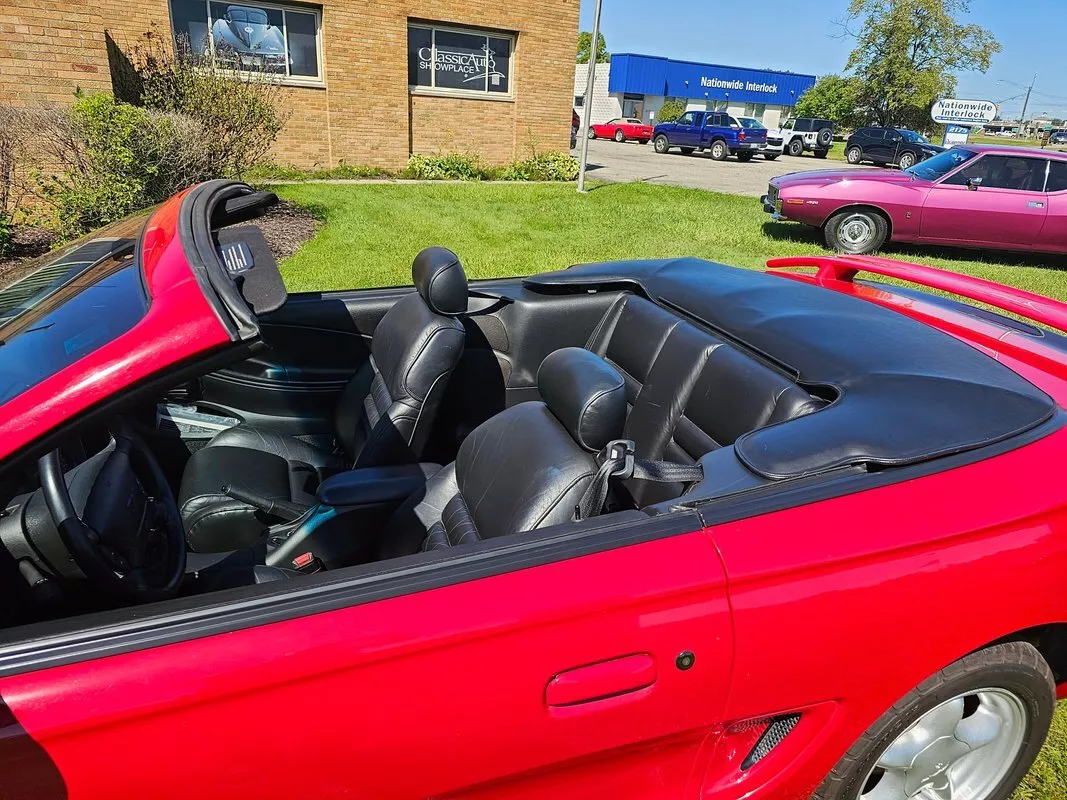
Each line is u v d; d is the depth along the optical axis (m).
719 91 44.12
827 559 1.42
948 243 9.91
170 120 9.02
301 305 3.25
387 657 1.21
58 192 8.00
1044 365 2.03
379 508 2.44
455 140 15.98
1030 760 1.91
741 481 1.55
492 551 1.37
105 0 11.58
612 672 1.32
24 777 1.09
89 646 1.16
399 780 1.26
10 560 1.60
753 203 14.09
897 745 1.75
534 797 1.40
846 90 47.97
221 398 3.33
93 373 1.25
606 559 1.36
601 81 42.78
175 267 1.48
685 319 2.63
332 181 13.88
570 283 3.22
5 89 9.27
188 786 1.15
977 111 23.86
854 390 1.87
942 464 1.59
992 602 1.53
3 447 1.21
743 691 1.43
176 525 2.11
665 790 1.52
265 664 1.17
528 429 2.04
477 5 14.95
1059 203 9.24
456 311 2.79
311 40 13.81
